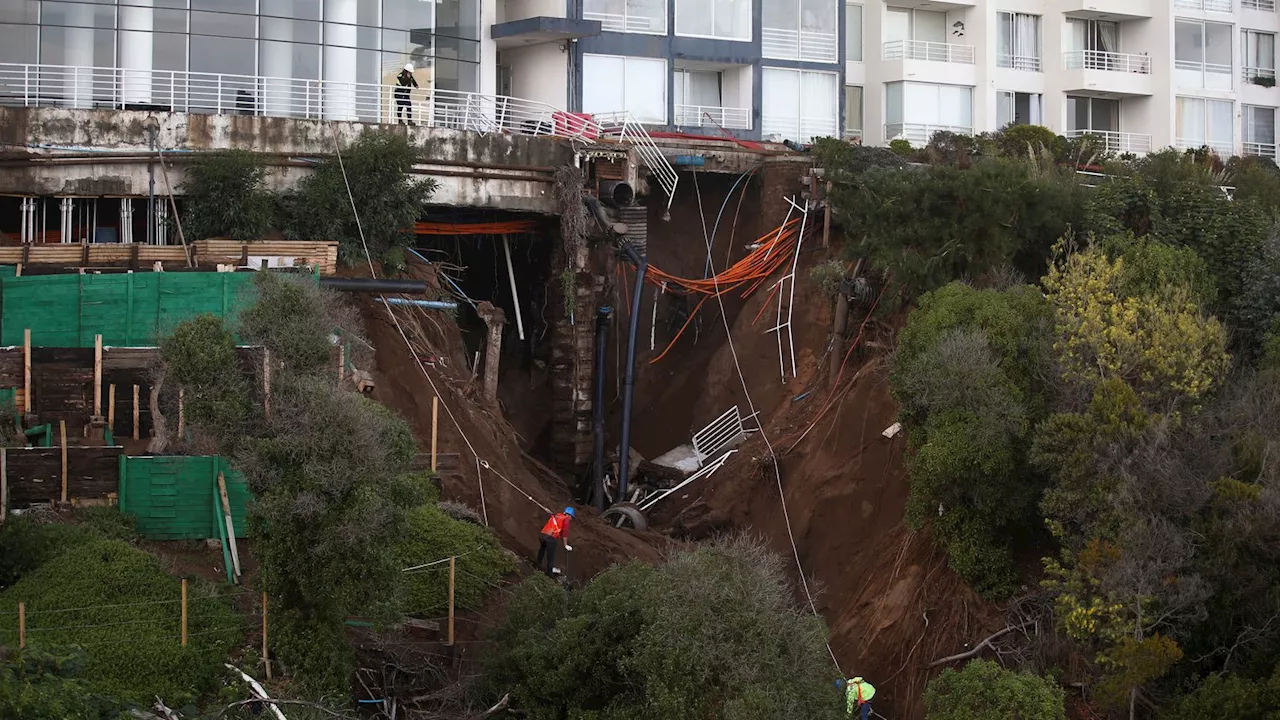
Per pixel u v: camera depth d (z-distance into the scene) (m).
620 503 35.16
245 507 24.41
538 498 32.28
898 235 33.09
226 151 32.62
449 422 31.42
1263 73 52.34
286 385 22.27
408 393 31.23
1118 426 25.67
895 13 49.06
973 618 27.78
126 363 26.33
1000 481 27.30
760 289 38.81
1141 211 33.81
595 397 37.25
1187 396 27.25
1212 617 25.22
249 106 35.94
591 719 22.88
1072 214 33.75
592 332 37.72
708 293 39.34
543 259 39.03
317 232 33.06
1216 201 33.31
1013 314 28.89
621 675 23.30
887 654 28.91
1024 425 27.16
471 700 24.05
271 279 24.72
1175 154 36.25
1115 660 24.08
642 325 39.56
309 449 21.78
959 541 27.81
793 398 36.34
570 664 23.16
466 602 26.62
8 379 25.67
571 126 39.09
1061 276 30.53
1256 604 24.97
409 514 26.52
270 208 32.81
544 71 41.50
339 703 22.39
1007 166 33.41
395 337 32.03
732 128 43.75
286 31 36.50
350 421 21.94
